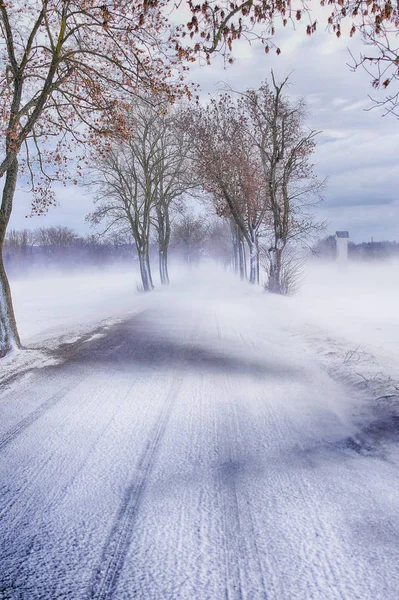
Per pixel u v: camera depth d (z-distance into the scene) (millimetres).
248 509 3975
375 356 9453
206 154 30984
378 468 4680
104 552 3436
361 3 6211
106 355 10367
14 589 3053
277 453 5109
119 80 12672
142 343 11734
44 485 4523
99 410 6715
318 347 10797
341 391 7348
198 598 2941
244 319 16531
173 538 3588
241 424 6035
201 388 7734
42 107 11680
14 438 5758
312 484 4383
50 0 11430
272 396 7234
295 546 3445
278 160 25844
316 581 3070
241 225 32750
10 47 11398
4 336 10969
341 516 3826
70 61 11969
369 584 3029
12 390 7875
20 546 3535
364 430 5668
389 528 3635
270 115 27297
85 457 5148
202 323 15453
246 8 6559
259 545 3475
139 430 5910
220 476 4598
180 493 4281
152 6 6988
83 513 3990
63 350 11078
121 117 12922
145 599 2943
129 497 4242
